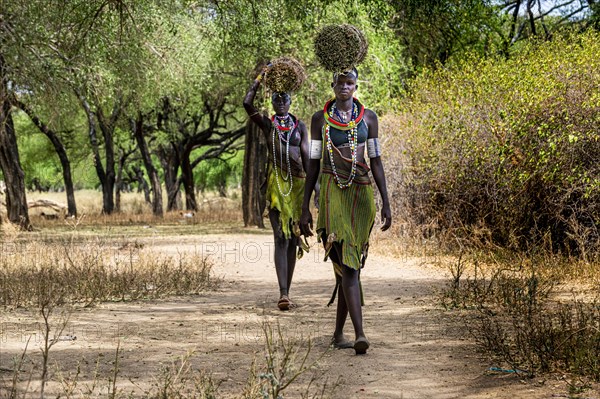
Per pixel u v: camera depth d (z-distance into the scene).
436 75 19.62
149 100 35.66
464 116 16.62
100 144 53.41
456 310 9.88
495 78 16.62
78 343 7.78
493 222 16.05
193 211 47.41
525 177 14.56
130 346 7.70
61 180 76.62
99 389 6.03
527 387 6.23
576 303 9.56
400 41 30.09
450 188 16.92
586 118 13.84
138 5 24.19
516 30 36.19
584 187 13.55
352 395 6.04
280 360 7.03
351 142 7.70
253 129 32.88
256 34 22.95
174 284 12.30
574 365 6.65
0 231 29.88
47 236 27.08
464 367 6.92
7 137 31.64
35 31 23.08
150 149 56.38
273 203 10.59
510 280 11.09
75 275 12.24
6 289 10.96
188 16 28.34
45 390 5.95
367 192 7.73
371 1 22.83
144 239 25.58
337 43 7.77
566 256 14.10
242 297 11.66
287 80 10.69
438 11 26.11
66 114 30.91
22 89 25.66
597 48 14.89
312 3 22.00
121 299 11.14
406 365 7.02
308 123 29.16
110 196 50.12
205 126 55.97
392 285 12.60
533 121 14.66
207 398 5.62
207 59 31.28
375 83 25.67
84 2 22.06
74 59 24.95
